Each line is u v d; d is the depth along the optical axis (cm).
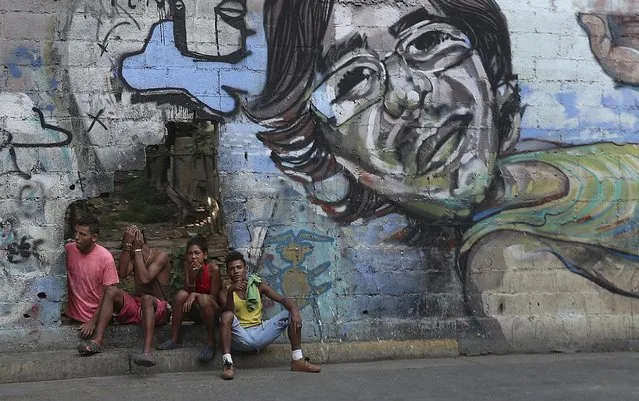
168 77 724
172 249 966
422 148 764
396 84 761
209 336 675
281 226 738
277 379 637
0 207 695
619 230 796
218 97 732
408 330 752
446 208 765
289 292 736
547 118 787
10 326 689
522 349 768
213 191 991
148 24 723
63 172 707
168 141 914
